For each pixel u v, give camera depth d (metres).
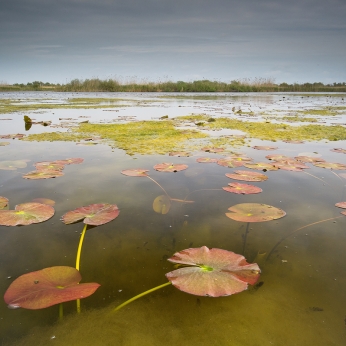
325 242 1.83
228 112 11.31
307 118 9.09
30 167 3.41
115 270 1.56
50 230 1.95
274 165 3.42
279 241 1.85
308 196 2.56
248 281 1.39
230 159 3.66
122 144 4.85
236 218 2.01
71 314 1.27
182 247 1.78
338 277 1.52
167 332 1.19
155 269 1.58
